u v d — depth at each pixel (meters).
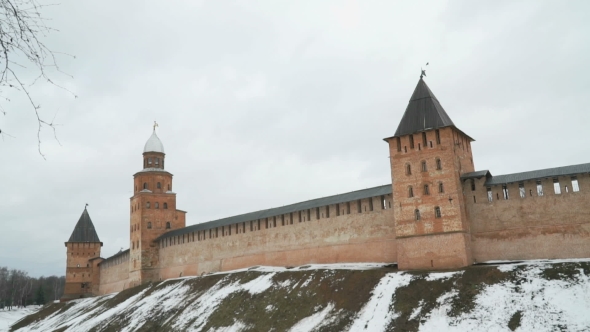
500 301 42.72
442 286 48.31
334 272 60.78
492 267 48.88
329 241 71.31
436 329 41.97
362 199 68.12
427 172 59.09
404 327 43.91
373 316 47.66
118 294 99.56
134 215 109.25
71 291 138.75
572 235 50.75
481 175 56.56
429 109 61.59
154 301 79.81
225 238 88.25
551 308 39.44
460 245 54.91
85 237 143.50
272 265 78.56
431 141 59.53
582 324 36.34
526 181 54.56
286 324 53.19
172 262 100.25
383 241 65.06
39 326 102.06
